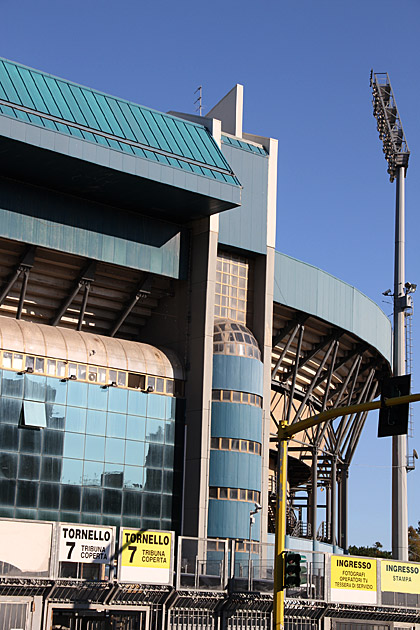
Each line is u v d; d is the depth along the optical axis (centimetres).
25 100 4791
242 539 5319
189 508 5334
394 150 5888
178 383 5531
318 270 6600
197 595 3859
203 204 5416
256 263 5950
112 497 5125
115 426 5219
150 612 3794
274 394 7131
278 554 3030
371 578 4259
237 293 5847
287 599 3981
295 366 6581
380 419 2634
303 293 6431
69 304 5541
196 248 5694
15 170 4981
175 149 5316
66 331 5319
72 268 5412
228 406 5481
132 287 5675
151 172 5062
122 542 3666
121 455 5206
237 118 6044
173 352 5647
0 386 4859
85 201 5344
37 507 4856
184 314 5681
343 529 7831
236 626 3981
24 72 4994
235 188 5391
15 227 5050
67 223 5247
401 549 5378
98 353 5272
